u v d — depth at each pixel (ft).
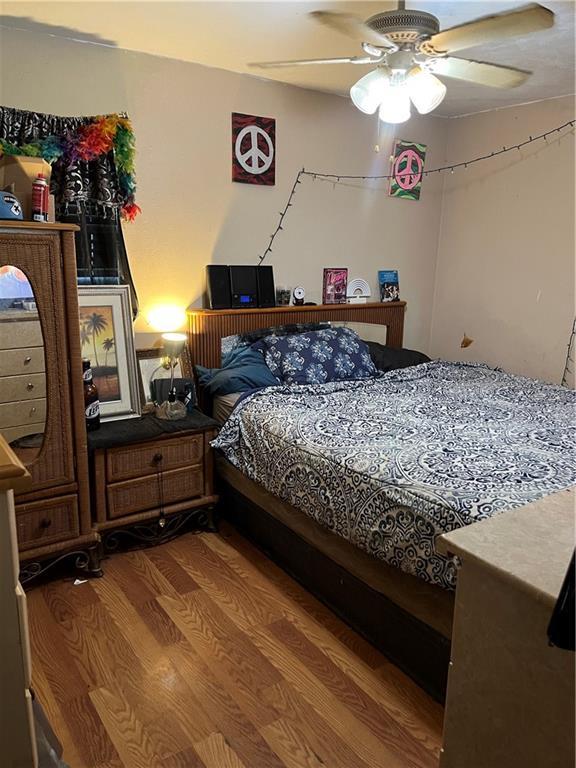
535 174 12.08
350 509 6.70
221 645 6.70
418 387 10.67
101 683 6.07
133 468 8.53
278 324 11.44
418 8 7.43
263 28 8.11
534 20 5.57
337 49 8.96
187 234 10.35
